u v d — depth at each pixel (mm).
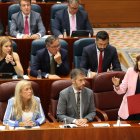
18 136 10359
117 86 12031
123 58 20625
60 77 14891
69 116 12344
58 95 12734
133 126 10891
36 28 18156
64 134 10570
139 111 11367
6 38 14406
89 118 12102
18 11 18562
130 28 26281
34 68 14734
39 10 19266
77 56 15812
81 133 10633
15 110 11711
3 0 20547
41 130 10469
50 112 12789
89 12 26250
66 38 16922
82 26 18547
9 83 12445
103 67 15102
